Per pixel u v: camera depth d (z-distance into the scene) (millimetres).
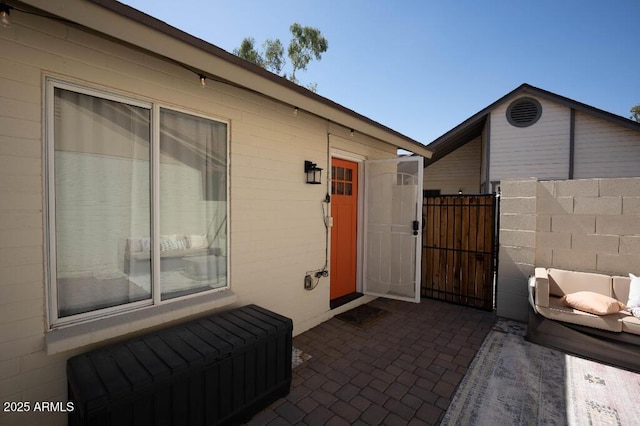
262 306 3211
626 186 3551
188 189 2588
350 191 4809
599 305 3045
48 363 1857
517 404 2357
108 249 2145
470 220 4809
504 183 4246
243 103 2953
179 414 1780
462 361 3025
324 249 4047
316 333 3695
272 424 2131
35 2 1409
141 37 1758
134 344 2033
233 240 2908
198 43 2020
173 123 2471
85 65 1952
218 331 2252
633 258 3518
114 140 2148
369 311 4488
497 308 4324
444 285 5066
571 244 3867
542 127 8258
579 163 7891
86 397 1445
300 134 3623
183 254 2570
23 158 1742
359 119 3811
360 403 2367
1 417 1722
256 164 3100
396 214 4668
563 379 2705
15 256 1733
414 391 2525
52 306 1888
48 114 1837
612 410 2283
